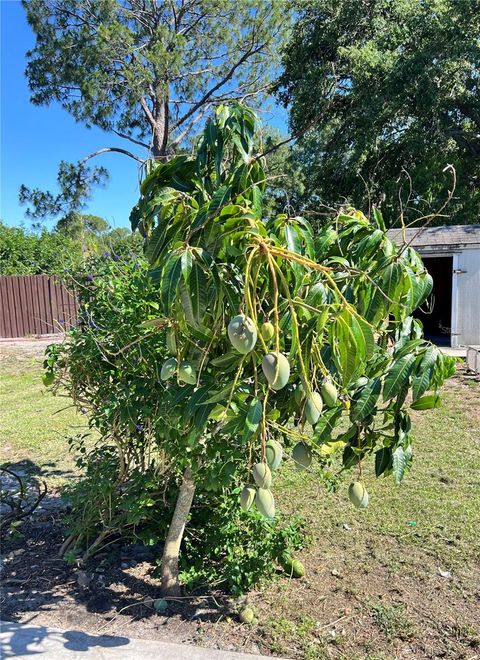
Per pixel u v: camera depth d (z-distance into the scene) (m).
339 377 2.39
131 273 3.31
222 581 3.16
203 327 2.06
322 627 2.82
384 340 2.66
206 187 2.57
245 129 2.44
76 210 19.16
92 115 18.86
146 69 17.33
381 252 2.37
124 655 2.54
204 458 2.85
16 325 17.55
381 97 19.94
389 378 2.25
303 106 21.80
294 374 2.28
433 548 3.63
